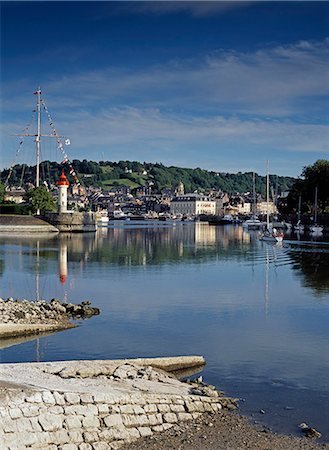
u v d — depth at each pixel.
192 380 28.98
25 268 78.00
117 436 21.94
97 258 93.88
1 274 70.94
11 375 24.80
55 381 24.47
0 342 36.38
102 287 60.47
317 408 25.56
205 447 21.48
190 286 61.50
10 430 20.03
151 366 30.23
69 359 32.62
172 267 81.00
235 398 26.67
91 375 26.67
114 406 22.91
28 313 43.19
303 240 152.25
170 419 23.75
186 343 36.47
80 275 70.81
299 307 49.09
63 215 182.75
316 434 22.56
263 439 22.20
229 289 59.41
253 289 59.53
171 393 25.42
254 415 24.69
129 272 74.44
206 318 44.22
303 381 29.14
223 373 30.39
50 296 54.56
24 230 175.75
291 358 33.16
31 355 33.41
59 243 131.12
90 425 21.77
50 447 20.41
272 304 50.50
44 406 21.41
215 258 95.50
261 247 122.56
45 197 199.62
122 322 42.56
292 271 76.75
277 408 25.52
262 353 34.22
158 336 38.31
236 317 44.75
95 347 35.31
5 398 21.16
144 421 23.03
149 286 61.34
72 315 44.94
